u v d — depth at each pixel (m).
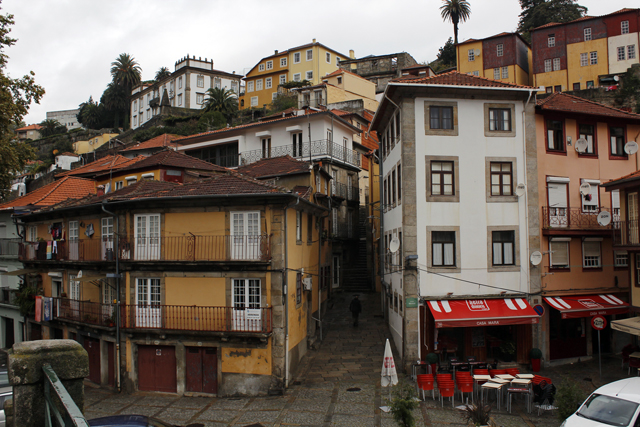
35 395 4.48
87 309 21.92
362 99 55.91
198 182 20.45
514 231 21.31
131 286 19.88
